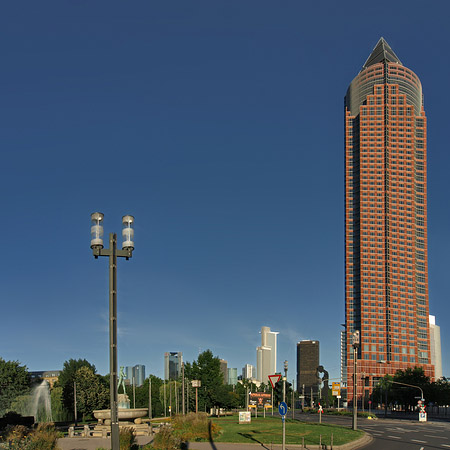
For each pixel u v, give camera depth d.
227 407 115.12
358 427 67.38
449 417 135.00
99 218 19.20
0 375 85.75
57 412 100.94
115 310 18.95
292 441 39.72
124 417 53.44
